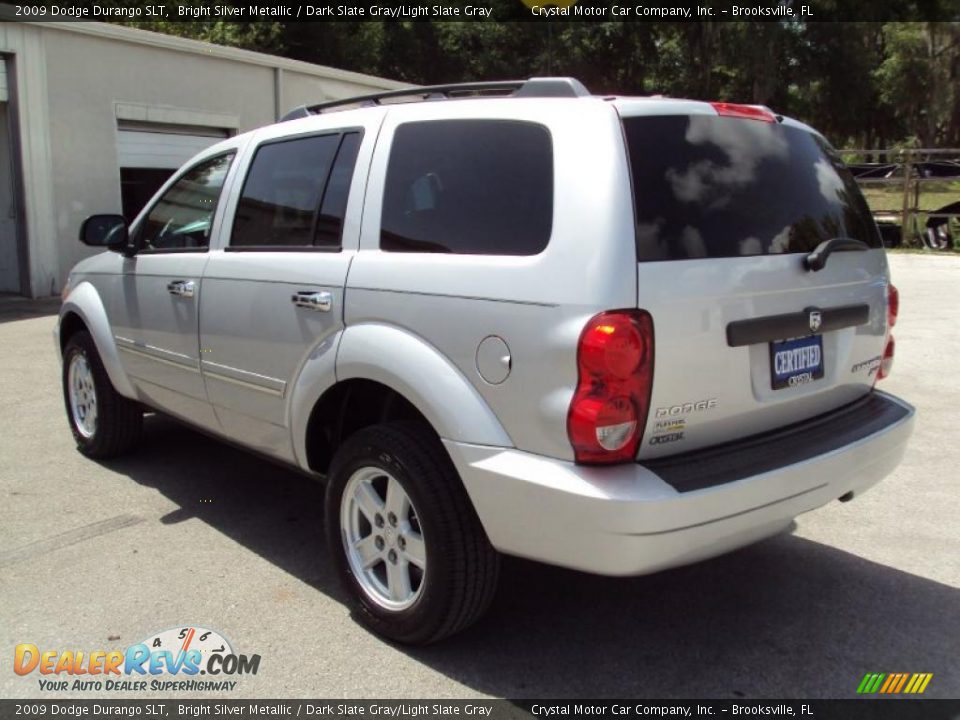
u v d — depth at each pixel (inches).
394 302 123.6
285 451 148.1
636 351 103.9
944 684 121.1
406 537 124.8
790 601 144.2
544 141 115.1
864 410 138.1
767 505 112.3
